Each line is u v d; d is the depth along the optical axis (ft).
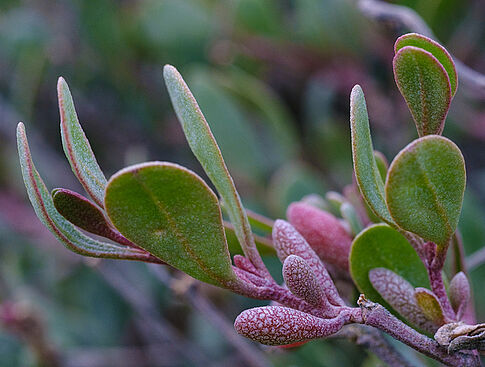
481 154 1.17
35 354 0.98
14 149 1.32
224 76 1.20
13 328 0.97
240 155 1.06
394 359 0.58
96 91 1.39
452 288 0.53
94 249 0.50
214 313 0.74
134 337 1.24
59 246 1.26
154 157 1.35
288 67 1.19
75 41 1.36
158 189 0.46
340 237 0.58
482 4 1.13
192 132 0.50
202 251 0.48
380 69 1.13
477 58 1.15
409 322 0.53
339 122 1.23
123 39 1.30
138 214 0.46
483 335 0.48
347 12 1.11
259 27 1.18
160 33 1.22
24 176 0.48
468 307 0.55
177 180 0.46
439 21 1.05
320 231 0.58
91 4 1.28
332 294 0.50
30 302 1.10
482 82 0.67
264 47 1.18
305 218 0.58
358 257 0.55
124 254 0.50
